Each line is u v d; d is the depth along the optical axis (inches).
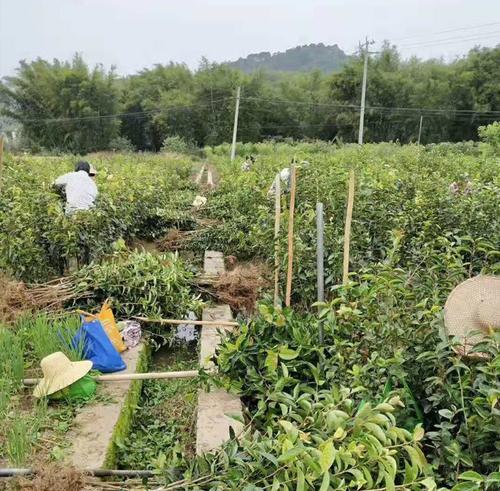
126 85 2074.3
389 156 707.4
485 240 201.3
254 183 396.5
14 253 247.9
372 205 246.5
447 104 1766.7
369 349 138.7
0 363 172.4
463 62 1797.5
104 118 1814.7
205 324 230.1
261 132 1980.8
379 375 128.1
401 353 126.0
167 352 235.1
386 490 94.8
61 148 1779.0
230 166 734.5
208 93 1908.2
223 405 168.7
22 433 137.9
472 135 1781.5
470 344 121.5
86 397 169.5
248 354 166.1
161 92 1991.9
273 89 2017.7
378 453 98.3
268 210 279.6
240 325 173.6
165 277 242.7
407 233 233.6
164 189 518.9
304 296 208.2
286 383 141.8
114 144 1834.4
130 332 214.5
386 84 1785.2
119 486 129.4
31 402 167.2
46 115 1833.2
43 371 168.6
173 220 422.0
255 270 279.7
